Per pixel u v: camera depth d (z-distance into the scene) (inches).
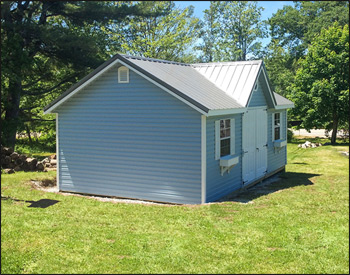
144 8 1168.2
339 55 1268.5
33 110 1300.4
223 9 1700.3
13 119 979.9
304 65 1334.9
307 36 1761.8
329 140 1448.1
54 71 1237.7
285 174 746.2
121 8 1118.4
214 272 291.7
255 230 373.7
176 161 482.3
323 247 338.3
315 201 490.6
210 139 482.6
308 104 1321.4
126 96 509.7
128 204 471.2
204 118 464.1
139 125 503.2
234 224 390.3
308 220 406.6
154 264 303.7
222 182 517.3
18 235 359.3
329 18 1713.8
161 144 490.3
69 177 558.3
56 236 358.3
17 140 1395.2
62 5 1072.2
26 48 1016.9
